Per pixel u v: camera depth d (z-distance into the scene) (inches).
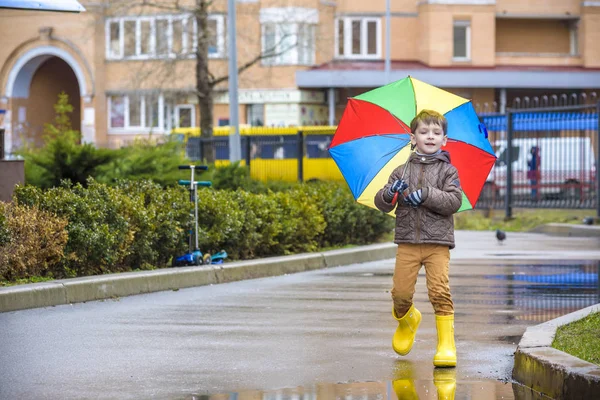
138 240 868.0
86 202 824.3
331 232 1149.1
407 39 3459.6
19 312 691.4
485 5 3430.1
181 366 500.7
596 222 1670.8
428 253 504.1
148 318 665.0
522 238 1533.0
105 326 629.3
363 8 3449.8
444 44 3415.4
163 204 916.0
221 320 656.4
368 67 3376.0
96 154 1169.4
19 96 3533.5
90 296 756.6
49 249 774.5
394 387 454.0
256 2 3277.6
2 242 745.6
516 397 436.1
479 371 493.4
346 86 3282.5
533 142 2332.7
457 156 532.1
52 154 1164.5
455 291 813.2
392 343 530.0
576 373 424.2
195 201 913.5
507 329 619.8
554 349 479.8
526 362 467.8
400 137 532.1
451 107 526.6
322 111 3400.6
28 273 768.9
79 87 3750.0
